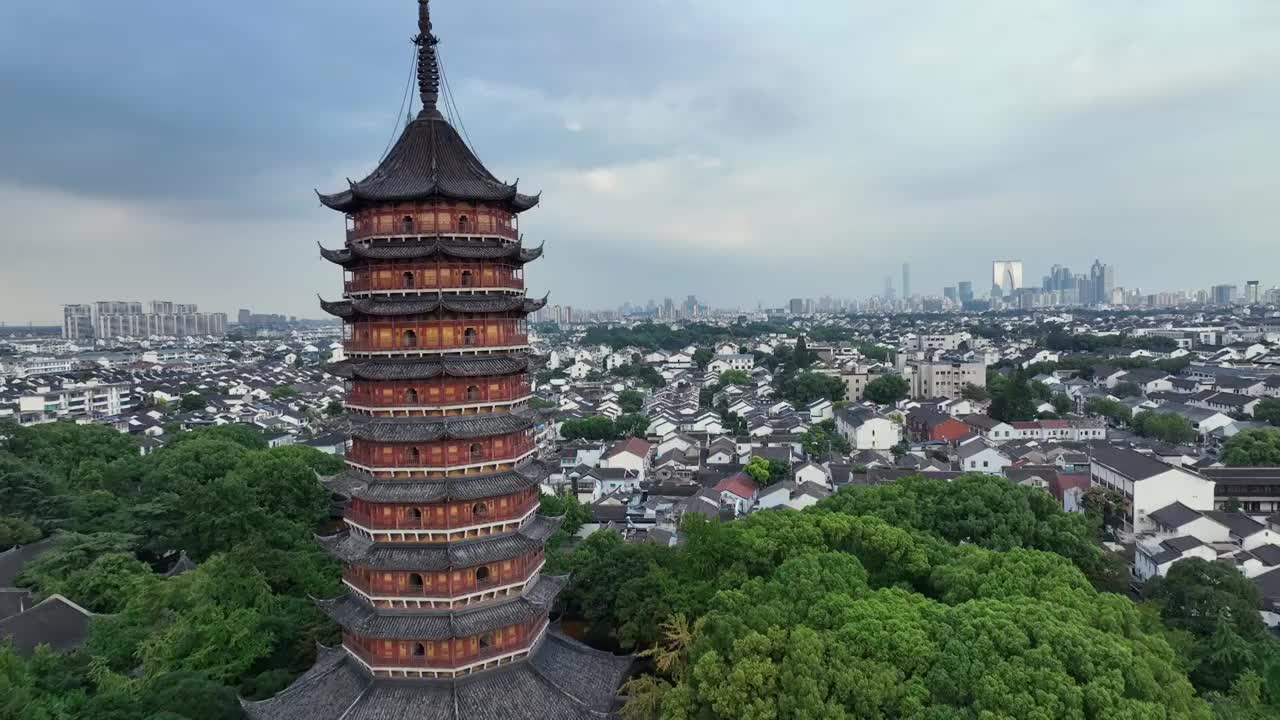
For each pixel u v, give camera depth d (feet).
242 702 221.05
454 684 218.18
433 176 218.18
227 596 283.59
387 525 220.02
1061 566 252.83
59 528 372.99
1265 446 547.08
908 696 188.44
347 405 230.48
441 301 212.23
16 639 272.92
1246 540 405.59
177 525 375.66
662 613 271.90
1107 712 179.83
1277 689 248.11
